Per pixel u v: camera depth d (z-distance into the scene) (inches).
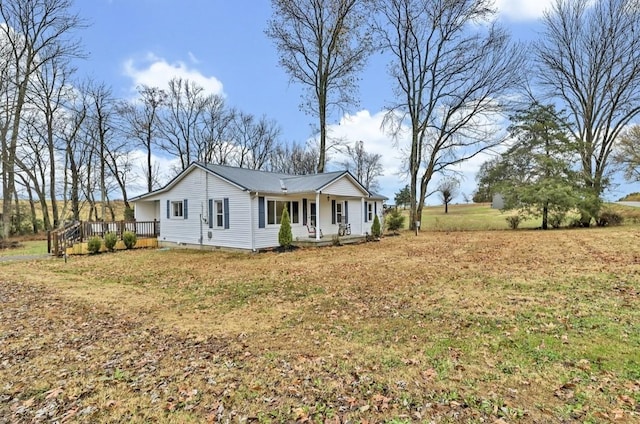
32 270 434.6
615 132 872.9
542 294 255.8
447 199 1681.8
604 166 893.2
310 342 185.0
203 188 647.1
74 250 593.3
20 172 938.1
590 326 187.8
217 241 626.5
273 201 623.8
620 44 822.5
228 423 114.8
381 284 315.0
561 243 547.8
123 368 158.1
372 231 744.3
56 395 134.8
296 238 652.1
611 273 309.9
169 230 713.6
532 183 888.9
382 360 158.7
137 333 204.7
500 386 131.3
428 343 176.7
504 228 944.3
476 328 194.5
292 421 114.7
